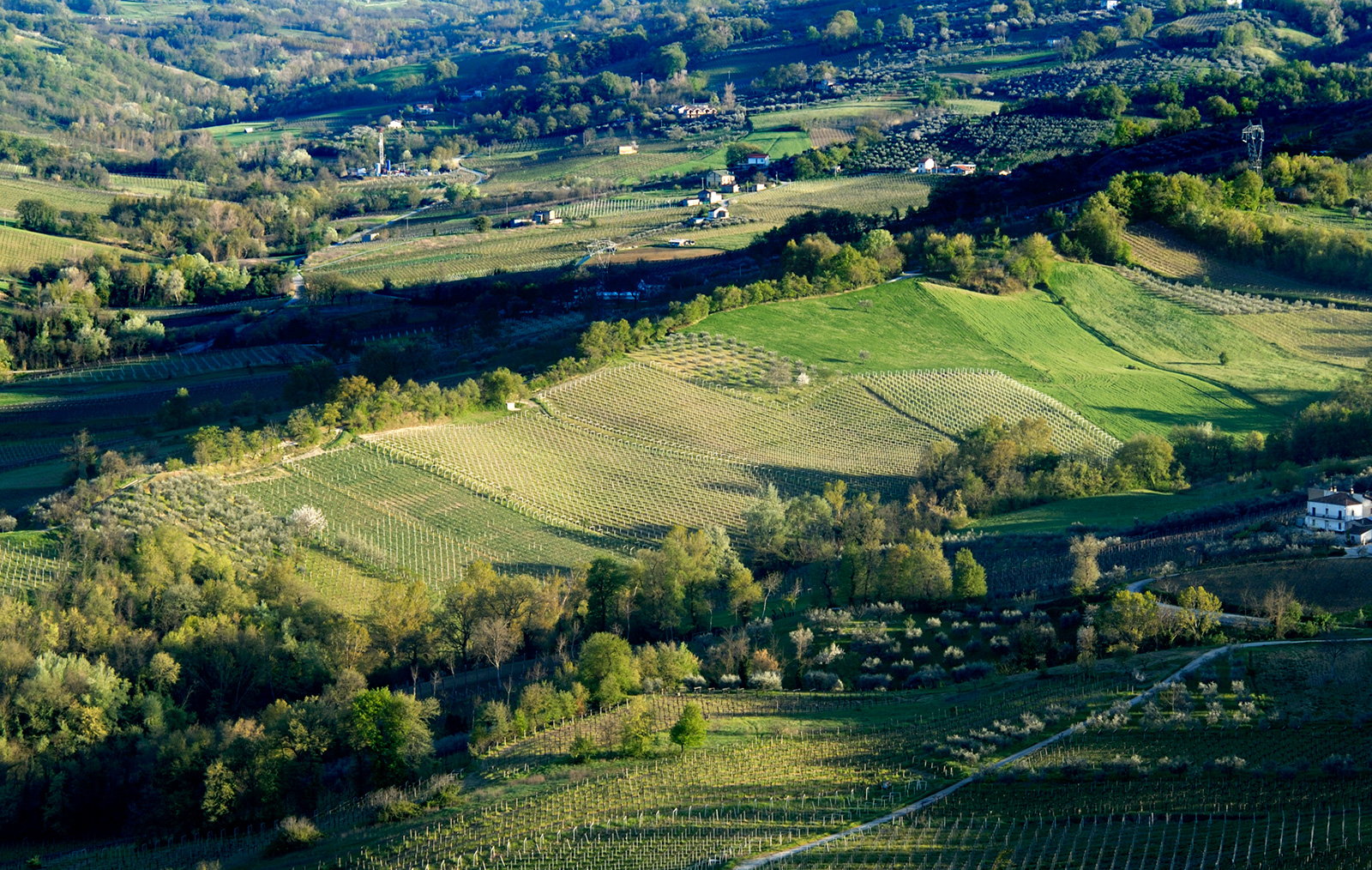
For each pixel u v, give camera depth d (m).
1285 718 104.81
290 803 118.31
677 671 134.25
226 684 142.00
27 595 155.75
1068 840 90.19
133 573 160.12
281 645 144.12
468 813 106.50
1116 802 94.62
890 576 150.75
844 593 156.25
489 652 146.00
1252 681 111.75
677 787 106.69
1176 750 101.81
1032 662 127.19
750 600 154.00
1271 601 121.69
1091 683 116.94
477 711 132.00
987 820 94.44
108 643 145.25
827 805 100.00
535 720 126.12
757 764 109.81
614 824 100.50
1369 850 83.81
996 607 143.50
